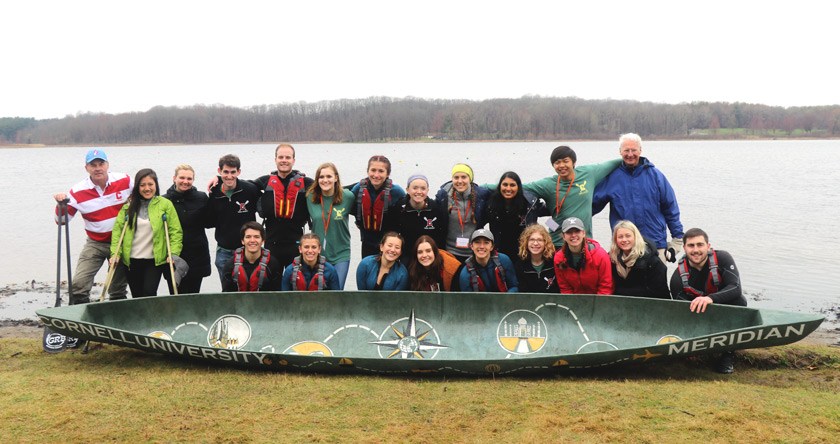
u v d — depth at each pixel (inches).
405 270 279.0
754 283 505.4
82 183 296.0
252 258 277.7
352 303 275.1
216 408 209.0
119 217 286.2
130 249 285.3
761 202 1016.2
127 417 201.6
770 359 269.4
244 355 244.1
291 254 297.1
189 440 187.0
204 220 303.9
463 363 235.3
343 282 298.5
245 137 5103.3
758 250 629.3
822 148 3769.7
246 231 270.4
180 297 272.8
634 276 270.1
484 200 288.2
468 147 3878.0
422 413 205.3
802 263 570.9
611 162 295.9
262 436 189.3
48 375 243.4
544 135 4650.6
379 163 285.1
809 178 1509.6
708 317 251.9
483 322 271.4
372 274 279.3
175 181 299.7
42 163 2711.6
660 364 263.1
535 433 189.3
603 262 265.3
